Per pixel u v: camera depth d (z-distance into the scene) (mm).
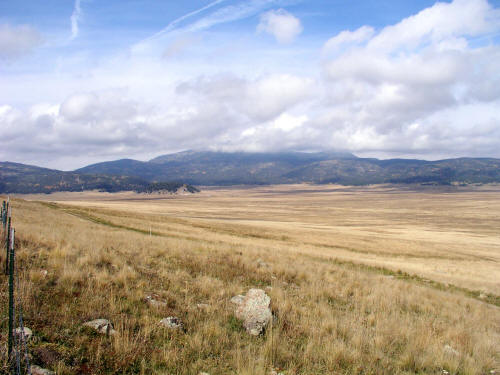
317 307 10836
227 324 8445
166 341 6996
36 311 7012
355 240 63969
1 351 5293
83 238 17469
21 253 10781
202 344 7105
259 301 8844
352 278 17781
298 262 21328
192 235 42094
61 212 51906
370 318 10594
